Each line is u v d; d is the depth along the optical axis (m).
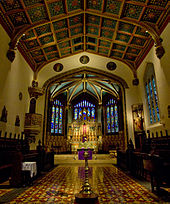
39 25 10.52
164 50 9.43
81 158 15.88
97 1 9.91
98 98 25.39
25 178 5.70
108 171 9.34
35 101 15.10
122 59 15.29
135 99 15.08
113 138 23.64
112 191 4.97
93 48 15.20
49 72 15.77
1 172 6.59
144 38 11.69
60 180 6.68
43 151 9.09
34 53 13.25
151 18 9.84
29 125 11.89
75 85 23.34
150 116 12.99
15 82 10.38
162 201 4.04
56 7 9.82
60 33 12.24
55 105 23.98
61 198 4.28
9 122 9.38
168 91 9.06
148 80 13.22
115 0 9.48
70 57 15.91
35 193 4.76
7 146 8.39
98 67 16.30
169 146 8.44
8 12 8.70
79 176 7.66
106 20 11.30
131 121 14.70
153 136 10.55
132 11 9.94
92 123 24.89
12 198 4.29
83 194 3.90
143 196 4.45
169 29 8.84
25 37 11.08
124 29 11.62
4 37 8.88
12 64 9.91
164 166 4.69
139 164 7.43
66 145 23.80
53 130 22.95
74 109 27.50
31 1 8.80
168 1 8.50
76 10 10.57
